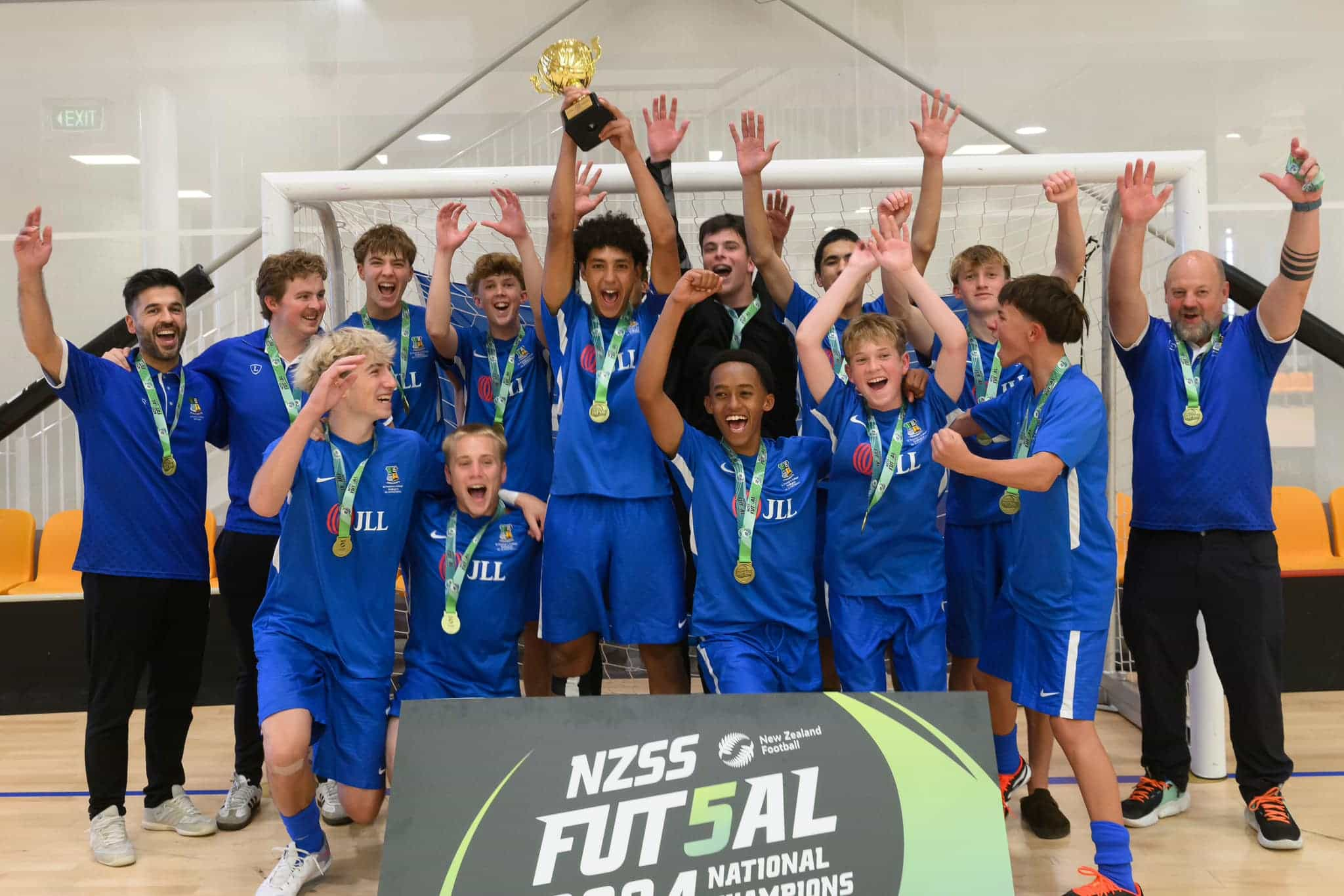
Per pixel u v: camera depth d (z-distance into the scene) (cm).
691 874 221
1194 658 325
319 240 451
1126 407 541
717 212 570
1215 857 299
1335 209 596
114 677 317
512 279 333
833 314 287
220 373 337
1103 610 265
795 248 541
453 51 647
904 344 286
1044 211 521
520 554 290
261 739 346
